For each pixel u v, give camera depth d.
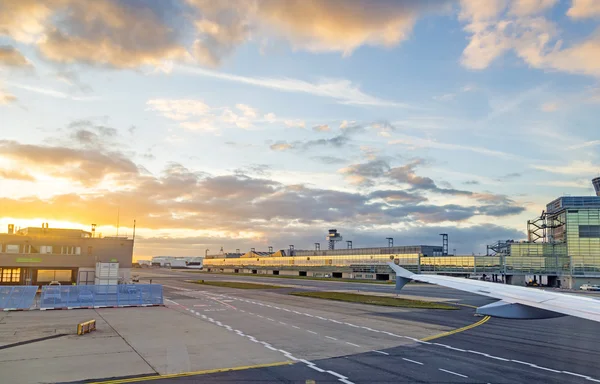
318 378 17.83
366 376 18.19
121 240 67.88
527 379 17.88
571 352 23.41
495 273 111.81
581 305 10.92
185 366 19.70
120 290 46.06
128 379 17.44
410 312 42.19
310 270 159.62
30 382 16.86
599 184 127.44
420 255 124.75
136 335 27.81
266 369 19.28
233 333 28.92
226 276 140.00
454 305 50.03
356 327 32.09
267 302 51.47
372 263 135.75
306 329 30.92
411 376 18.23
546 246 112.62
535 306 11.08
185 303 49.16
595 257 104.44
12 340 25.56
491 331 30.62
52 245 64.56
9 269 61.81
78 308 42.72
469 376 18.28
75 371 18.58
